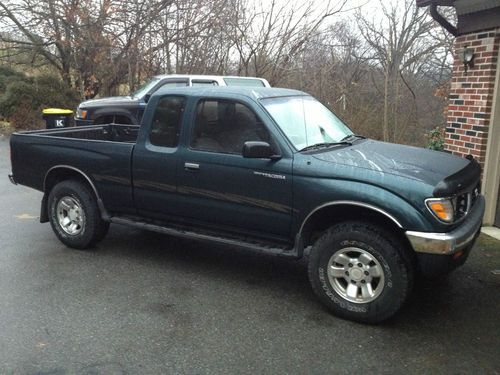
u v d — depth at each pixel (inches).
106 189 208.8
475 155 264.8
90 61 671.1
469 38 267.1
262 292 180.4
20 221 266.1
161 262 208.4
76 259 210.4
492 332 153.5
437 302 173.8
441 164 169.0
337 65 602.9
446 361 137.2
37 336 146.8
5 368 130.7
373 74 609.3
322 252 162.1
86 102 433.7
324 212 163.8
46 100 658.2
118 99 436.5
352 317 158.4
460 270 201.9
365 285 156.9
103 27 640.4
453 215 149.9
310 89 582.2
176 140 189.9
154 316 160.6
